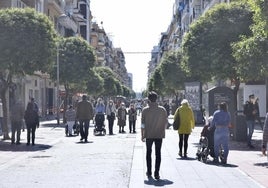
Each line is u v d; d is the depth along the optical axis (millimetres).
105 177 13070
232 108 25109
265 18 14773
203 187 11336
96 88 74312
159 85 89812
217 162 15812
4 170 14727
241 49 17422
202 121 40781
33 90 57969
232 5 25609
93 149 21078
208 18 25828
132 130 36312
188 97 41406
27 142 23312
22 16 25969
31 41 25656
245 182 11984
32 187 11625
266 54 16797
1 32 25484
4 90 26797
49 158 17812
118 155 18547
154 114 12906
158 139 12859
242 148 20500
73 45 50656
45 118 60000
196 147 21484
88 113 25375
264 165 15125
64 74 49594
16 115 23484
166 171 14062
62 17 56844
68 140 26594
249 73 17641
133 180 12469
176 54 67062
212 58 24938
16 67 26094
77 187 11547
